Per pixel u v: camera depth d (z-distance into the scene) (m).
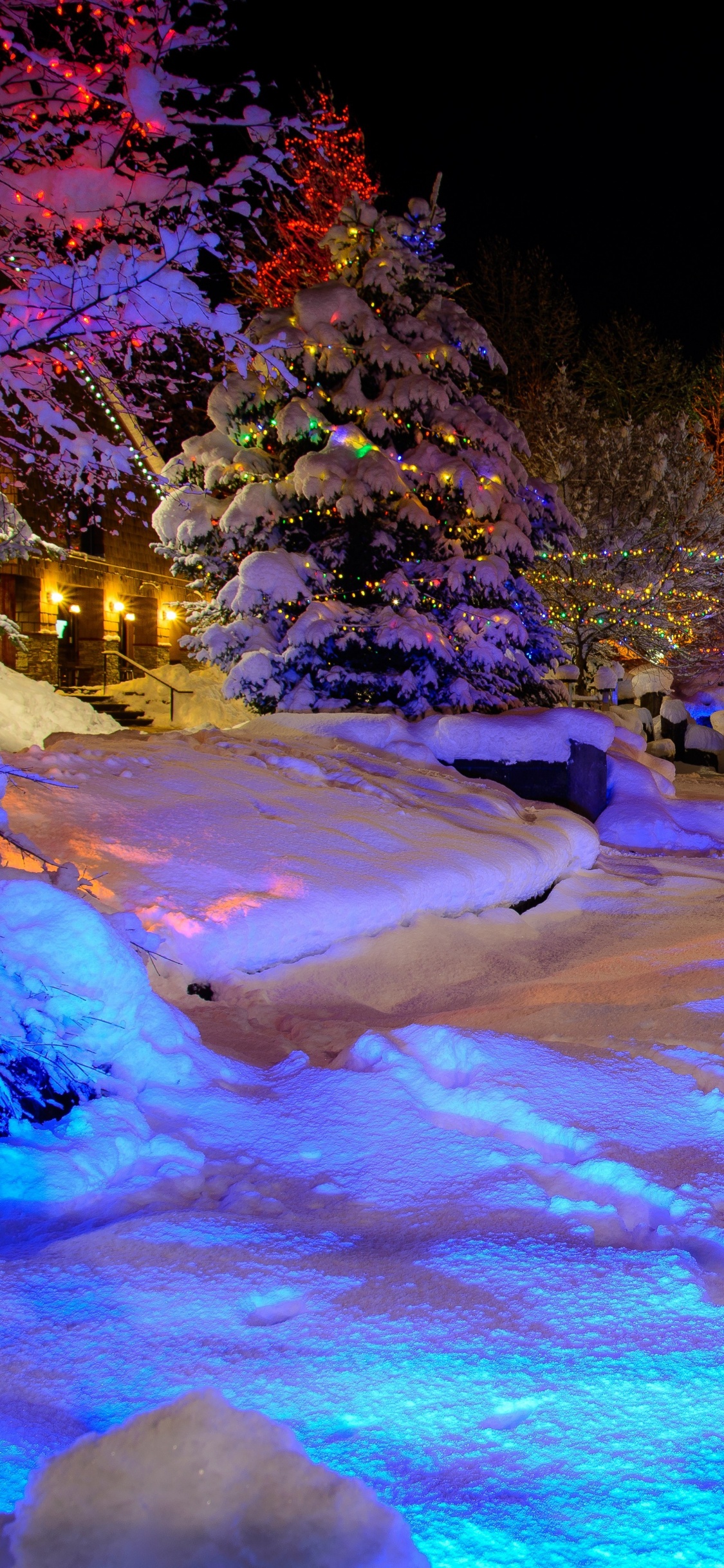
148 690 23.94
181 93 4.16
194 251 3.66
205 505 14.16
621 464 23.11
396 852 7.97
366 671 13.76
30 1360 2.33
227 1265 2.78
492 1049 4.36
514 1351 2.35
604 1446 2.01
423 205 15.28
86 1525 1.77
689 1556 1.72
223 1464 1.92
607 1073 4.23
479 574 13.62
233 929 6.02
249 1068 4.48
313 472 13.05
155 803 7.85
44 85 4.04
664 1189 3.17
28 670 22.09
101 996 4.03
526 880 8.53
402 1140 3.70
